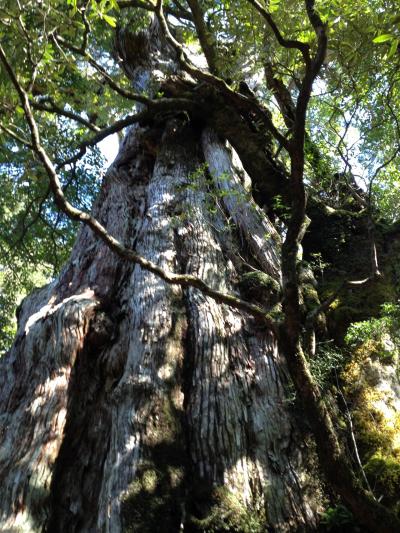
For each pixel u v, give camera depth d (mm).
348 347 5840
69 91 7562
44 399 5047
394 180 9609
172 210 7191
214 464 4461
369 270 7012
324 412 4043
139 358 5145
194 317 5684
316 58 4293
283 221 7672
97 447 4926
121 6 8453
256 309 4230
